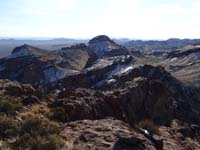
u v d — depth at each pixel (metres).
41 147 12.61
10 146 12.37
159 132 24.38
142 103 33.28
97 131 16.55
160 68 67.94
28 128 14.20
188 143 25.39
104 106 26.38
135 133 17.78
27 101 21.31
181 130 29.14
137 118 30.33
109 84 58.53
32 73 109.50
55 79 107.19
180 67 176.62
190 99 62.38
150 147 15.58
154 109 34.47
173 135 25.78
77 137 15.11
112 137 15.69
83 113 22.42
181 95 59.75
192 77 143.75
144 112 32.69
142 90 34.16
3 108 16.70
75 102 23.06
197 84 124.12
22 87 24.56
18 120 15.57
